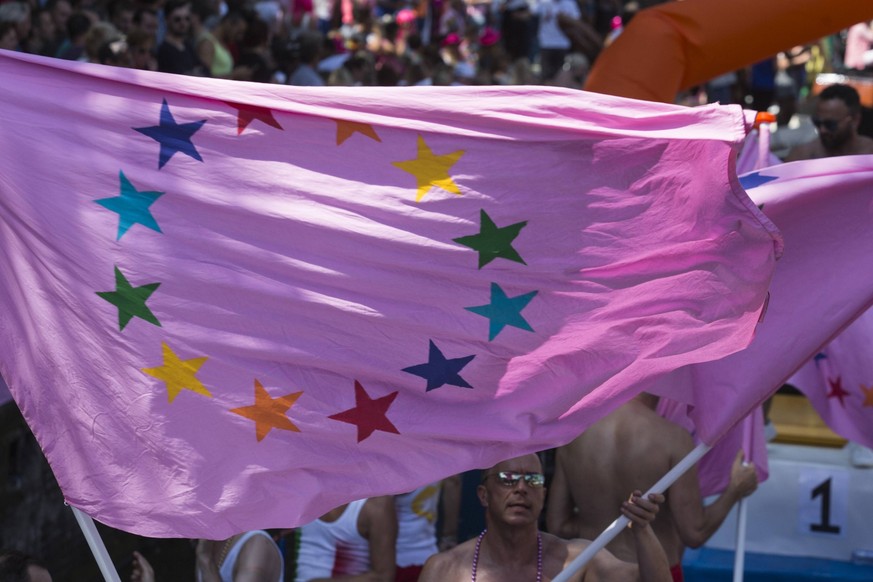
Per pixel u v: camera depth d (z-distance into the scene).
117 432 9.84
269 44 31.97
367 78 33.28
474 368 9.99
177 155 9.89
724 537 17.39
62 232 9.84
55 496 17.86
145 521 9.82
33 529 17.14
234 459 9.88
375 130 9.92
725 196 9.49
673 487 13.07
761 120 12.73
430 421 9.98
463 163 9.91
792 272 10.70
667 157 9.63
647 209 9.77
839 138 19.56
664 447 13.04
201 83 9.89
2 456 16.12
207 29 28.92
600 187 9.80
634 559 13.24
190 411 9.85
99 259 9.84
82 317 9.86
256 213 9.89
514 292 9.95
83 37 25.28
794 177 10.57
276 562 12.06
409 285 9.95
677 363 9.87
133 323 9.86
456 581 11.12
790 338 10.70
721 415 10.77
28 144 9.84
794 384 14.02
